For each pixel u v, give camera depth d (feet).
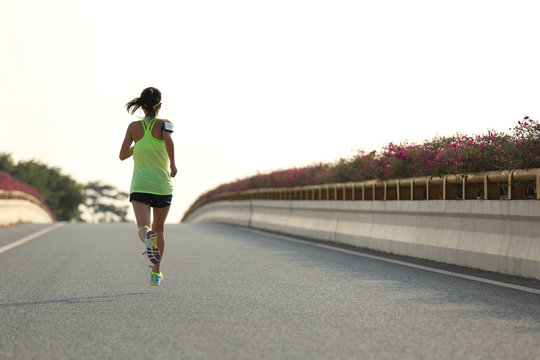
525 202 28.22
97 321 20.16
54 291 26.23
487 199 31.37
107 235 62.28
